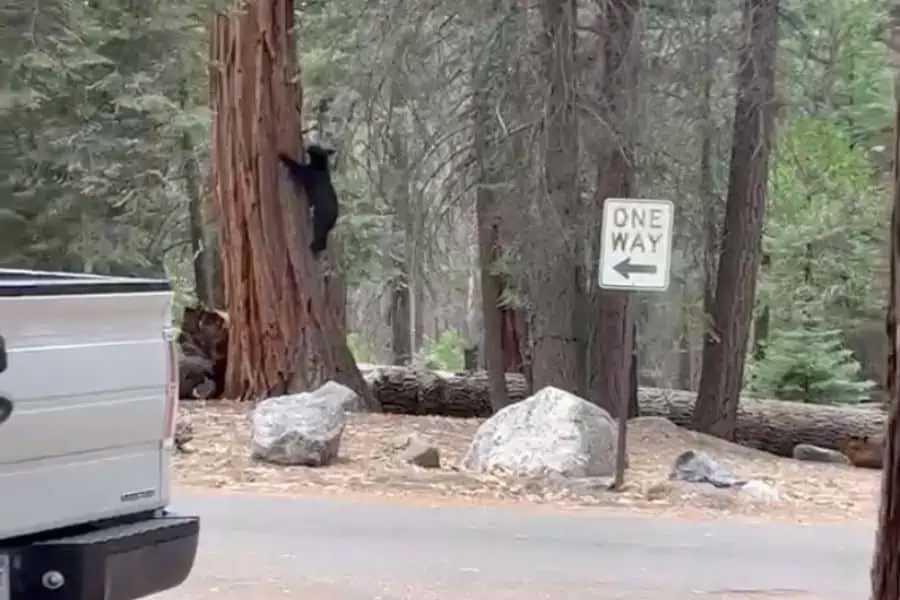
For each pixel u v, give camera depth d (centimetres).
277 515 1022
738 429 2194
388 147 1806
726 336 2078
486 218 1762
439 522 1013
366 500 1093
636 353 1939
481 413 2238
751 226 2028
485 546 936
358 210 2288
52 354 547
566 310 1797
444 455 1355
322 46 2005
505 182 1680
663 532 1007
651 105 1672
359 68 1769
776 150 2211
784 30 1988
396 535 963
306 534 956
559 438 1244
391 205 1884
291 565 859
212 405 1727
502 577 844
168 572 588
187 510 1030
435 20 1678
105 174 2206
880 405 2539
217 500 1076
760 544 977
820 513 1125
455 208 1836
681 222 1845
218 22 1831
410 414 2072
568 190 1650
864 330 2753
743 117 1917
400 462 1278
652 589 825
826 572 889
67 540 553
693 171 1816
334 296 2173
